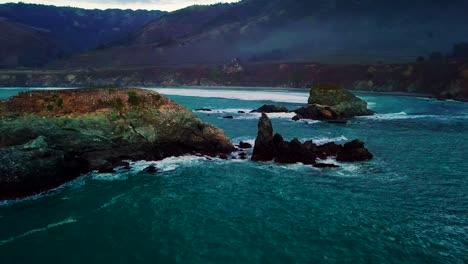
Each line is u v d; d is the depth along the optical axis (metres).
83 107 44.75
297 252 25.03
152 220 30.27
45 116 42.38
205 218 30.53
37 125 41.44
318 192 36.09
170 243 26.56
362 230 28.05
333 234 27.47
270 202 33.75
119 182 39.00
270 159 46.97
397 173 41.75
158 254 25.17
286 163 45.50
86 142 42.84
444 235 27.16
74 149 42.06
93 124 43.75
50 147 40.31
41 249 25.94
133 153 45.81
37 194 35.66
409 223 29.19
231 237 27.23
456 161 46.50
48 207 32.78
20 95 44.31
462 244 25.83
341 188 37.16
